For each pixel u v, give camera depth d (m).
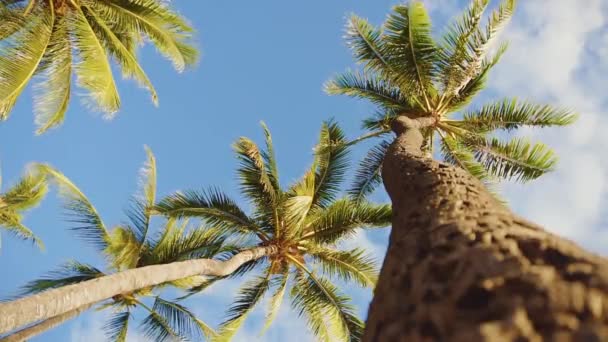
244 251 13.84
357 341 14.48
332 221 14.65
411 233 2.13
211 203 13.97
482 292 1.46
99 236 15.00
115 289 9.70
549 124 13.81
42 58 12.92
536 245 1.59
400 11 12.94
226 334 14.45
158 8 14.26
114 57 14.87
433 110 14.28
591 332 1.25
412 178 3.20
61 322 14.00
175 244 14.88
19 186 20.16
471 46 13.07
